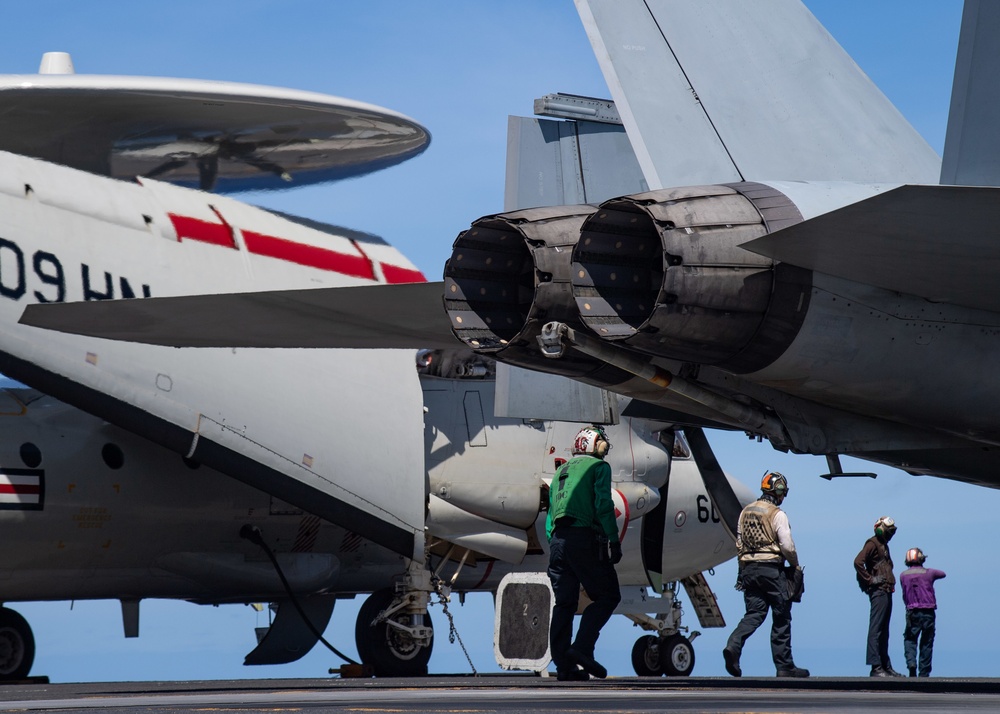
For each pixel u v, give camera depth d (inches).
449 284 455.8
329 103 820.0
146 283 713.6
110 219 715.4
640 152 463.5
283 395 770.2
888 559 817.5
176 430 714.2
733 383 467.5
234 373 748.0
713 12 490.3
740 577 636.1
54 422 791.7
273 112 822.5
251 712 275.6
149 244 726.5
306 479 773.3
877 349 436.1
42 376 662.5
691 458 1038.4
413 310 474.3
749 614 633.6
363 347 529.3
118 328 485.4
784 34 497.0
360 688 489.4
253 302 458.6
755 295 421.4
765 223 425.1
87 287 685.9
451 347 523.5
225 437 733.9
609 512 485.7
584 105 954.1
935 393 452.4
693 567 1031.6
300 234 820.0
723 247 418.3
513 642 642.2
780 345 429.4
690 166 467.2
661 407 545.0
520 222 451.5
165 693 454.0
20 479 759.1
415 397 850.8
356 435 805.2
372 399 823.7
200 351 733.3
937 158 503.5
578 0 483.8
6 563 773.3
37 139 783.1
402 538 822.5
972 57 444.8
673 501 1007.0
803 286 422.9
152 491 818.8
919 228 361.4
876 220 355.9
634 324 426.3
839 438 479.5
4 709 319.0
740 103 479.8
